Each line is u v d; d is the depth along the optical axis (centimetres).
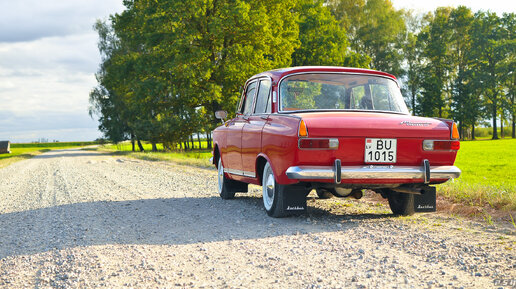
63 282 361
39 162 3070
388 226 539
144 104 3922
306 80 606
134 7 4038
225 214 663
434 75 6981
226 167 782
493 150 4034
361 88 614
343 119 520
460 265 366
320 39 4572
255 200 807
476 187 778
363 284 325
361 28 6225
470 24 7262
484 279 327
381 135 520
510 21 7444
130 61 4341
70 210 755
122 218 659
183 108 3716
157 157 2809
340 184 552
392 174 521
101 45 5888
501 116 7400
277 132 552
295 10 4688
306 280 342
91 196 942
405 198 610
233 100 3456
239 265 394
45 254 460
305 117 519
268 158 584
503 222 551
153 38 3497
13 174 1908
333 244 455
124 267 398
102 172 1694
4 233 590
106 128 5962
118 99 5722
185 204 781
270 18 3581
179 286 341
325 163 517
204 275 368
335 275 352
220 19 3234
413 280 332
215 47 3553
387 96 618
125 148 6981
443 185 812
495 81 7031
